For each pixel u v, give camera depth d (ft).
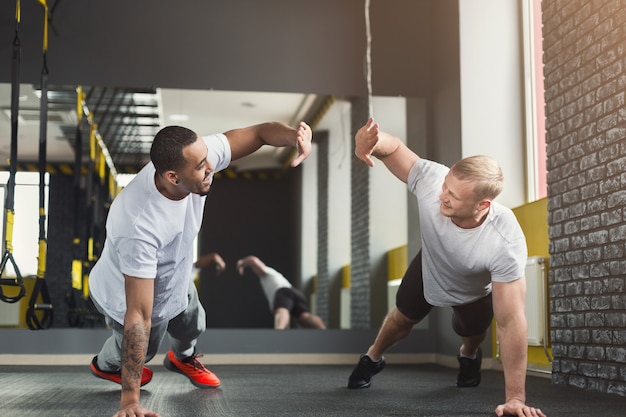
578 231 12.60
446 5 18.52
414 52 19.74
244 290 21.42
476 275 8.78
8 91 19.26
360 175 20.83
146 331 7.30
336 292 21.02
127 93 19.31
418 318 10.41
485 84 17.48
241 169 21.74
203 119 19.99
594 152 12.18
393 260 20.89
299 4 19.52
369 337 18.81
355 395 10.37
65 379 12.96
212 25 19.20
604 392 11.48
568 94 13.08
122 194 7.59
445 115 18.51
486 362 16.80
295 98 19.51
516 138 17.42
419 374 14.55
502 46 17.60
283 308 21.15
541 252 14.82
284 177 21.68
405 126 19.57
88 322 20.03
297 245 21.40
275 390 11.01
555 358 13.25
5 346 17.60
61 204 29.14
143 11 18.99
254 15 19.35
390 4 19.79
